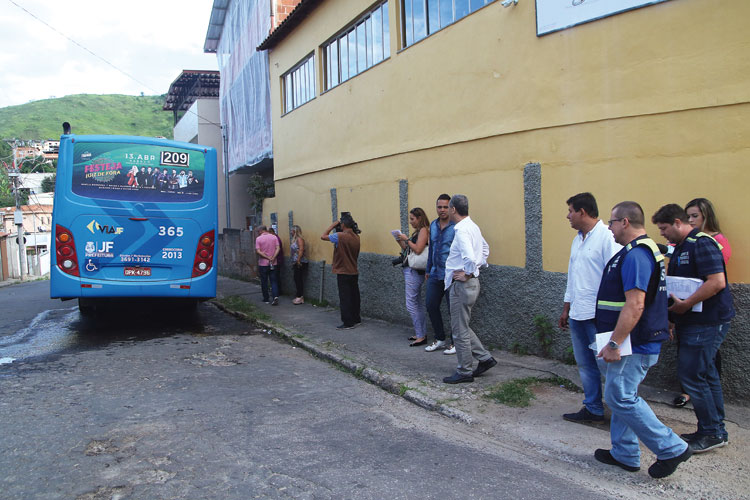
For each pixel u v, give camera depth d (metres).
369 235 9.62
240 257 18.41
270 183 19.70
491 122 6.70
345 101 10.20
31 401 5.35
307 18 11.78
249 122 16.80
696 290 3.85
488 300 6.81
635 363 3.41
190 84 26.81
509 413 4.80
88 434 4.48
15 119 143.38
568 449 4.06
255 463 3.93
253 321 9.95
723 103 4.66
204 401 5.36
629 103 5.27
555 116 5.89
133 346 8.02
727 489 3.42
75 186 8.16
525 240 6.31
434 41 7.67
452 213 5.58
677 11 4.90
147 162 8.54
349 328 8.77
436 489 3.53
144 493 3.48
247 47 16.70
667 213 4.12
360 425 4.73
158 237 8.56
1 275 29.80
